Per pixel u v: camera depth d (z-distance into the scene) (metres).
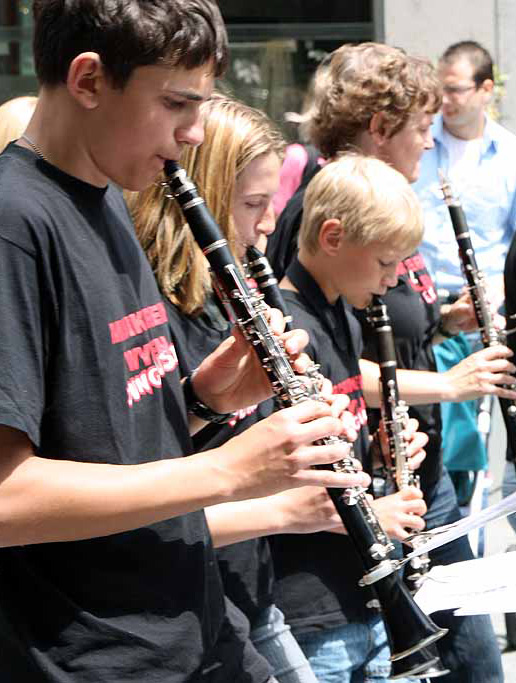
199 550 3.00
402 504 3.96
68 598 2.79
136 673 2.81
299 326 4.13
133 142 2.73
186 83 2.72
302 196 5.20
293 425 2.74
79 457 2.73
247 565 3.73
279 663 3.81
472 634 4.92
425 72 5.32
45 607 2.79
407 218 4.23
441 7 9.78
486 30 9.77
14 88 9.96
